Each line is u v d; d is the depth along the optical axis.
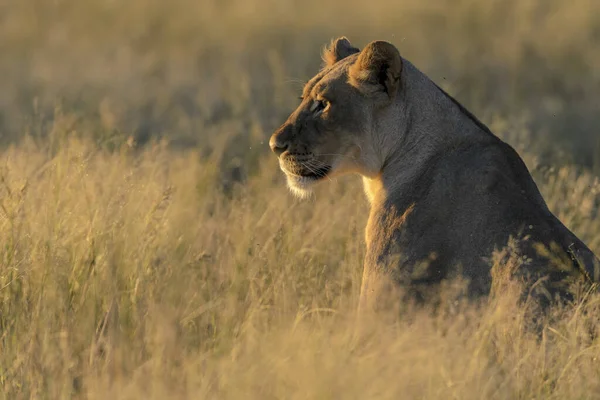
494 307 9.18
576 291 9.16
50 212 11.34
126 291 10.30
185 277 11.05
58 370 8.93
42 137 17.48
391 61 10.37
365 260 10.41
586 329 9.08
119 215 11.47
